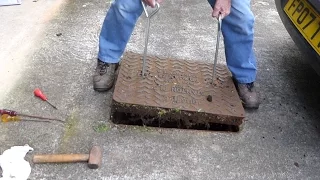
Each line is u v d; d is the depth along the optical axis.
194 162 1.76
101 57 2.07
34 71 2.19
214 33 2.77
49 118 1.89
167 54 2.47
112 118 1.94
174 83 2.07
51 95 2.03
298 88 2.33
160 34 2.68
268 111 2.12
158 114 1.90
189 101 1.95
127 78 2.04
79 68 2.26
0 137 1.76
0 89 2.04
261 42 2.75
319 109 2.18
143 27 2.74
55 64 2.27
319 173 1.79
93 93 2.08
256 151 1.86
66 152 1.73
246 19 1.88
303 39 1.91
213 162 1.77
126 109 1.89
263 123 2.03
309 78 2.43
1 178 1.57
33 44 2.42
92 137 1.82
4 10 2.76
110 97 2.07
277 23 3.02
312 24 1.85
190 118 1.92
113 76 2.11
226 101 2.00
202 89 2.06
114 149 1.77
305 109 2.17
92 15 2.82
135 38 2.60
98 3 2.99
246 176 1.72
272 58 2.59
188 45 2.60
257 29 2.91
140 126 1.91
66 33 2.57
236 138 1.92
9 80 2.11
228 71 2.25
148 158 1.75
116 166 1.69
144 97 1.93
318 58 1.81
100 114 1.95
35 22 2.65
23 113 1.90
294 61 2.58
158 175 1.68
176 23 2.85
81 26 2.67
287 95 2.26
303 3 1.93
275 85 2.33
